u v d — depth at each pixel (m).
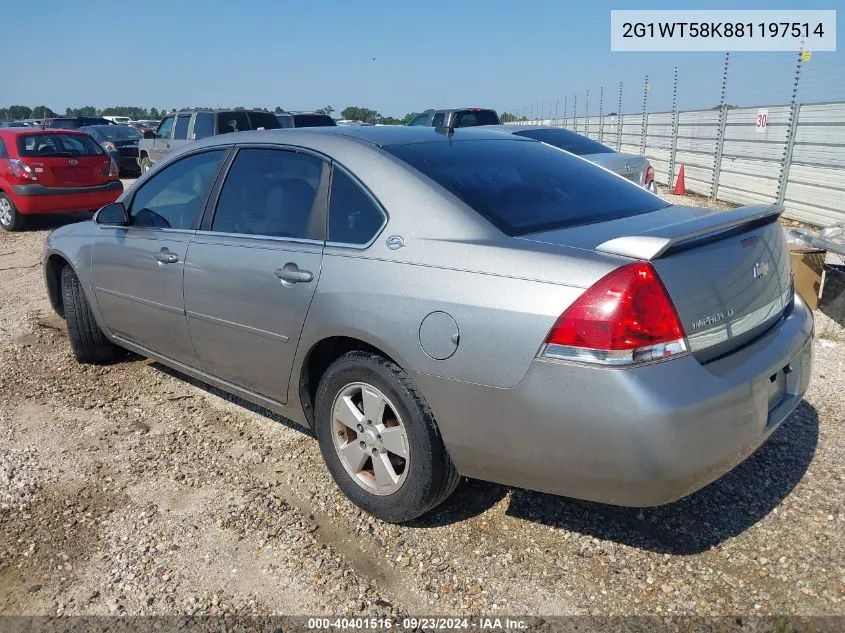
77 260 4.58
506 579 2.67
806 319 3.01
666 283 2.30
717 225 2.46
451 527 3.00
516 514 3.07
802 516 2.97
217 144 3.82
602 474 2.34
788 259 3.07
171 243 3.83
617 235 2.63
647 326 2.25
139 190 4.27
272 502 3.23
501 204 2.86
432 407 2.67
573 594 2.58
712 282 2.45
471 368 2.51
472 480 3.34
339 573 2.74
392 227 2.84
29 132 10.94
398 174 2.94
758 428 2.53
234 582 2.71
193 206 3.83
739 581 2.61
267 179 3.46
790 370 2.84
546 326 2.35
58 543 2.97
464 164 3.14
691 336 2.34
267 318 3.25
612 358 2.25
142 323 4.18
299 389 3.25
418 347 2.64
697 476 2.33
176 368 4.15
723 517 2.99
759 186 12.67
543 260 2.44
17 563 2.85
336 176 3.13
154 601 2.62
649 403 2.21
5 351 5.32
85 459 3.67
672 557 2.76
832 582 2.58
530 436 2.44
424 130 3.53
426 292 2.63
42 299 6.83
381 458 2.94
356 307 2.82
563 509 3.10
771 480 3.24
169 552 2.89
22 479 3.48
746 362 2.51
